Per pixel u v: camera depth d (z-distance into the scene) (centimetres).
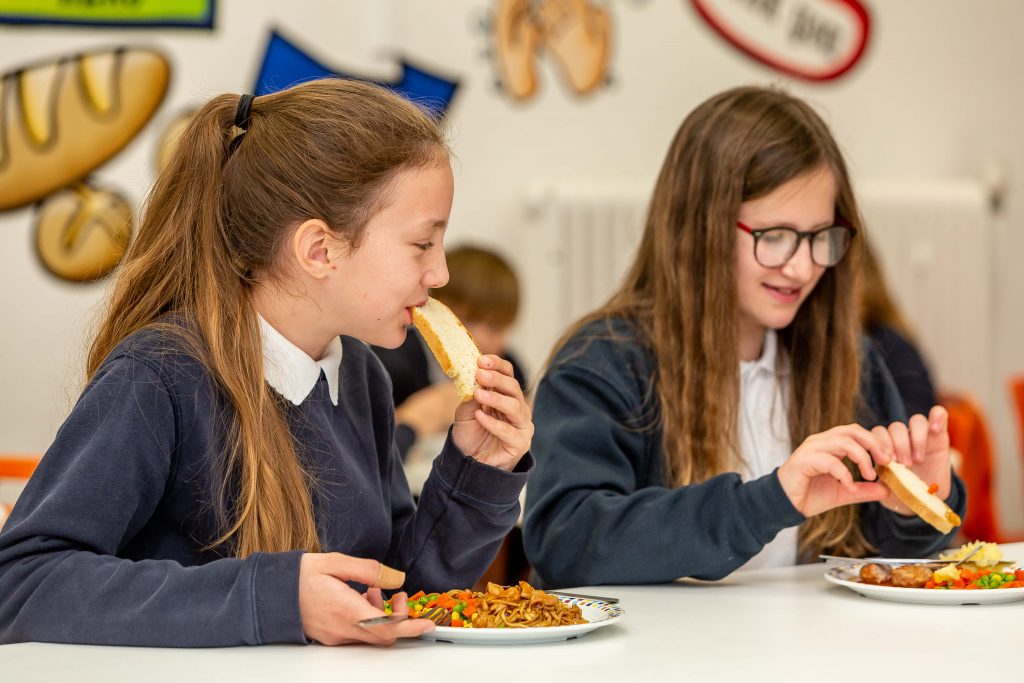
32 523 109
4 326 357
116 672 95
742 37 418
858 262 174
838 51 428
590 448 158
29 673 95
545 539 154
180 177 130
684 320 168
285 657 100
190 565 123
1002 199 438
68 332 357
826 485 139
